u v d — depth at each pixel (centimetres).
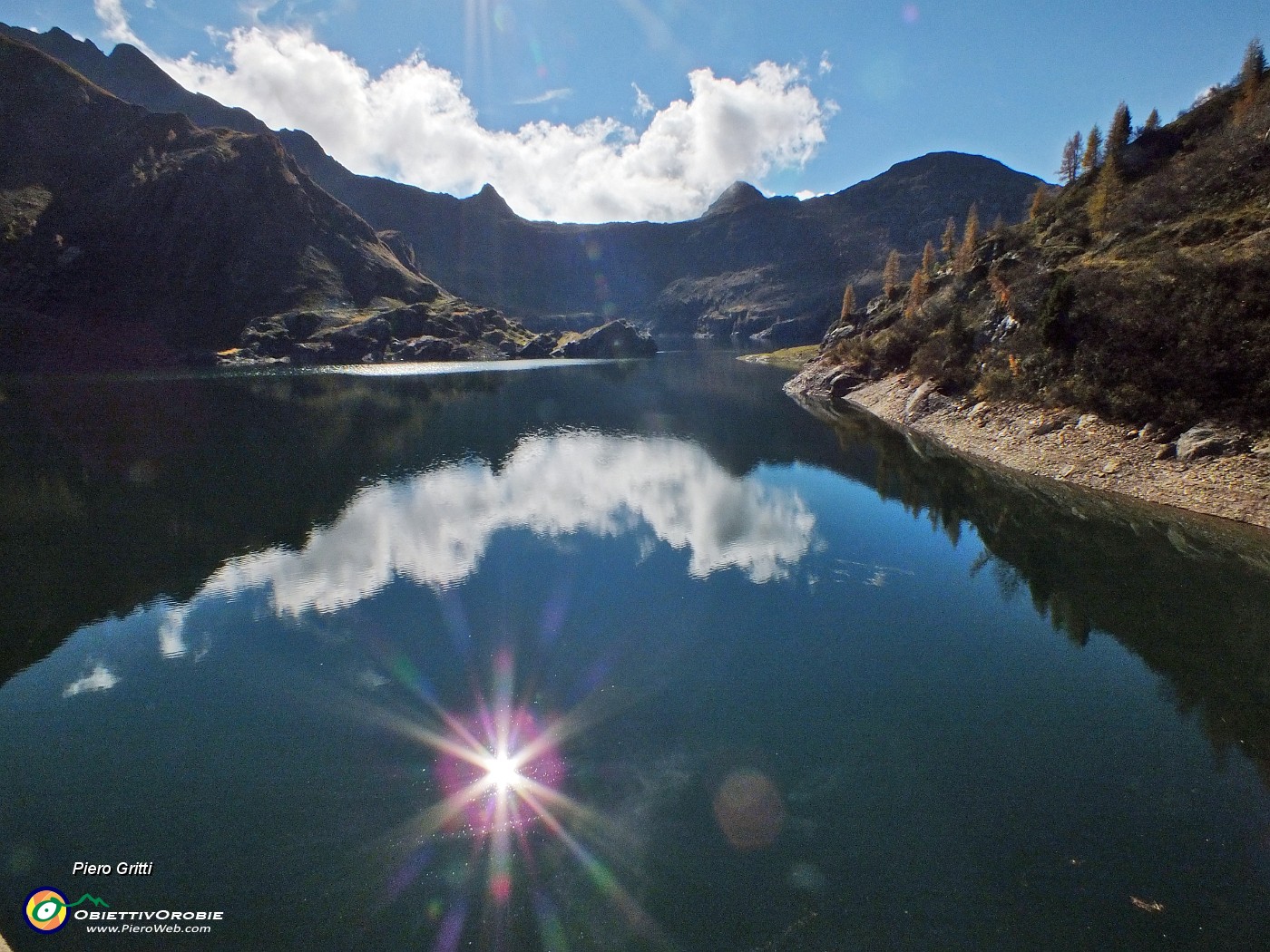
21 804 1260
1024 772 1322
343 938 956
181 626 2078
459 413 7088
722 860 1101
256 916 999
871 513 3241
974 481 3666
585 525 3142
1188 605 2038
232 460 4584
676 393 9256
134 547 2820
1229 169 4306
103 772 1359
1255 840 1121
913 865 1081
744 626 2053
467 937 956
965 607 2156
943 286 8675
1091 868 1068
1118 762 1347
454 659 1855
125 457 4644
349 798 1274
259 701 1636
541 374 12875
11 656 1883
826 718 1535
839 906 1003
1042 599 2172
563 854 1120
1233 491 2664
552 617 2127
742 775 1327
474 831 1178
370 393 9044
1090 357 3728
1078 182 7419
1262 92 5703
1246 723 1465
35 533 3002
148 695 1669
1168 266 3403
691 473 4203
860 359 8525
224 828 1194
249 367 14825
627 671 1780
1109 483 3203
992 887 1034
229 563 2631
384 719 1559
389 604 2241
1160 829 1152
